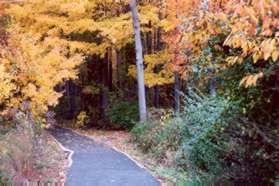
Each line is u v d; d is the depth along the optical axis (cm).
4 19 1212
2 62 1060
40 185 728
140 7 1591
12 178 681
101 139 1450
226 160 635
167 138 1115
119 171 897
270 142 465
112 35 1462
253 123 487
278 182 449
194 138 700
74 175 846
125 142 1383
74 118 2044
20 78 1107
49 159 918
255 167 543
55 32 1467
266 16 280
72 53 1486
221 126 570
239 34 338
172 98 2072
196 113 759
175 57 729
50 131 1581
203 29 468
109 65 2091
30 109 1042
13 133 850
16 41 1114
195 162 750
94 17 1666
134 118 1714
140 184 779
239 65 471
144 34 1923
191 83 855
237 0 335
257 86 452
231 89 502
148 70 1616
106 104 1923
